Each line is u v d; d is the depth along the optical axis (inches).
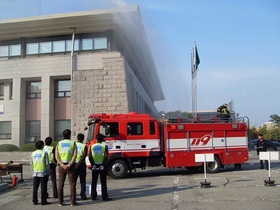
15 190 478.0
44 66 1067.3
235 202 338.0
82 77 999.0
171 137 602.9
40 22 1065.5
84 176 383.9
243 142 630.5
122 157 573.9
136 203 349.1
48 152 406.3
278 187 428.5
